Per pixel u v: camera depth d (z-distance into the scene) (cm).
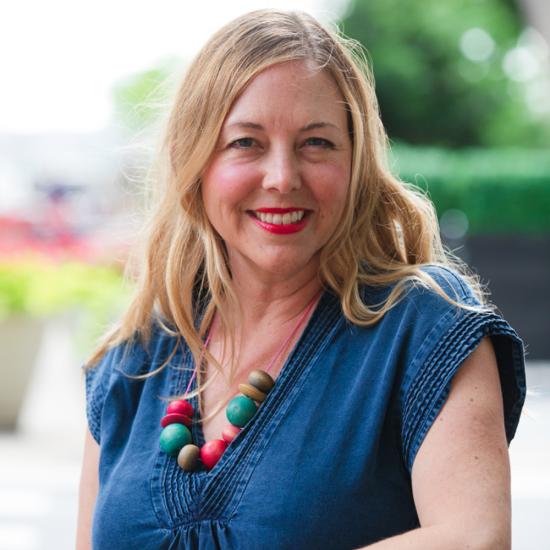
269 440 186
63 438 742
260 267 203
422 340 182
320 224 197
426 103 1967
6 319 752
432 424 175
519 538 467
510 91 1997
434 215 220
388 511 179
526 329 997
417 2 1927
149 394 214
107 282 770
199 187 208
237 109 194
